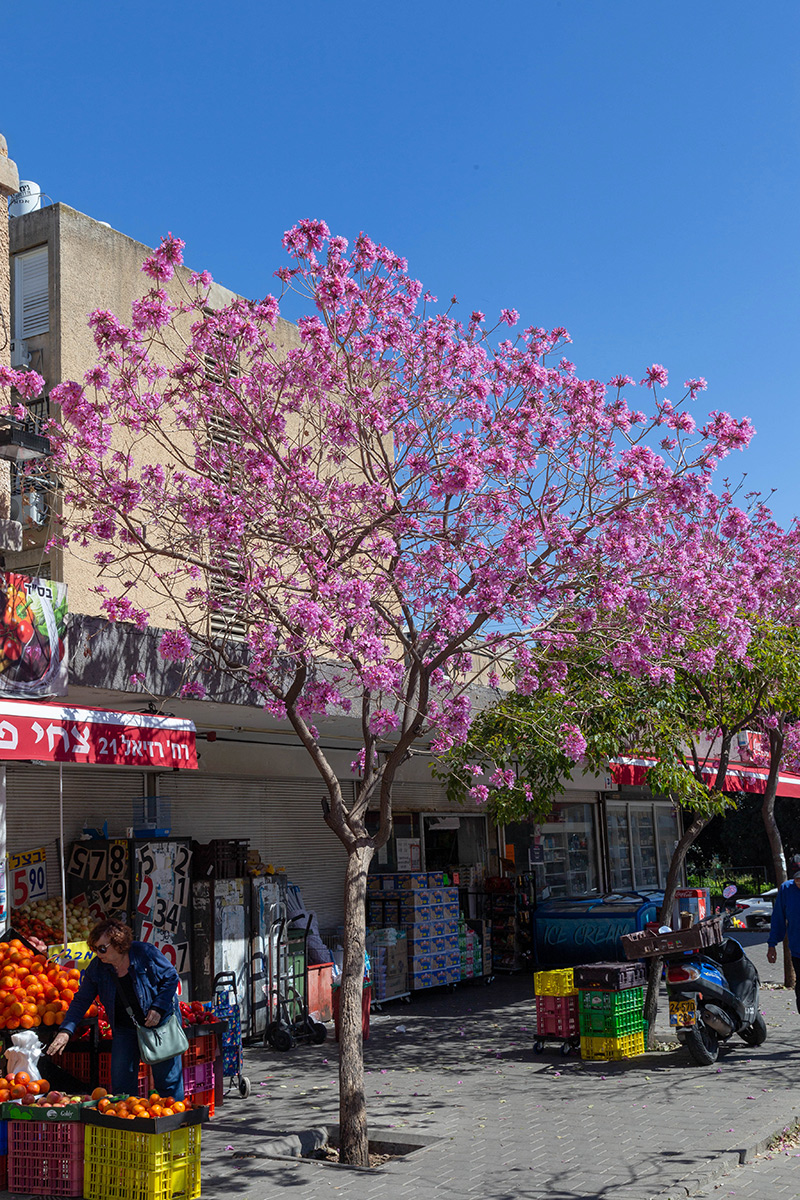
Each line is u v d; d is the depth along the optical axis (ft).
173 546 29.30
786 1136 25.59
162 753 30.73
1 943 26.86
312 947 43.93
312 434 38.52
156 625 38.47
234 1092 31.76
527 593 27.89
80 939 34.83
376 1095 30.94
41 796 38.24
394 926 52.54
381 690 26.94
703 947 34.04
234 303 30.45
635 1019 35.76
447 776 43.21
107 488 28.09
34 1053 24.09
